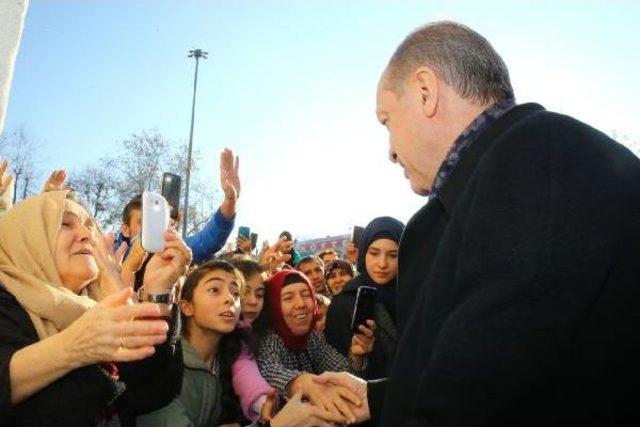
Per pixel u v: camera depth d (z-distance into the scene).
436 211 1.36
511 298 0.88
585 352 0.92
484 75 1.31
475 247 0.97
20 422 1.29
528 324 0.85
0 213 2.18
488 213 0.98
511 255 0.91
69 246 1.62
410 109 1.36
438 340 0.95
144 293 1.70
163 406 1.80
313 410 1.85
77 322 1.29
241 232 5.07
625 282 0.94
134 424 1.78
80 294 1.76
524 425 0.88
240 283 2.50
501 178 1.00
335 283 5.09
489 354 0.85
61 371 1.27
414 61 1.36
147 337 1.29
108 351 1.24
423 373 0.96
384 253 3.22
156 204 1.74
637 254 0.95
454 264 1.07
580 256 0.88
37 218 1.58
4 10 2.37
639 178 1.01
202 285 2.34
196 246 3.72
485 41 1.35
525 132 1.04
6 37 2.37
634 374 0.93
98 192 24.25
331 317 3.36
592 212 0.92
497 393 0.85
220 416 2.27
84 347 1.24
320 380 2.01
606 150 1.02
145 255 2.11
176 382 1.82
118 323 1.26
